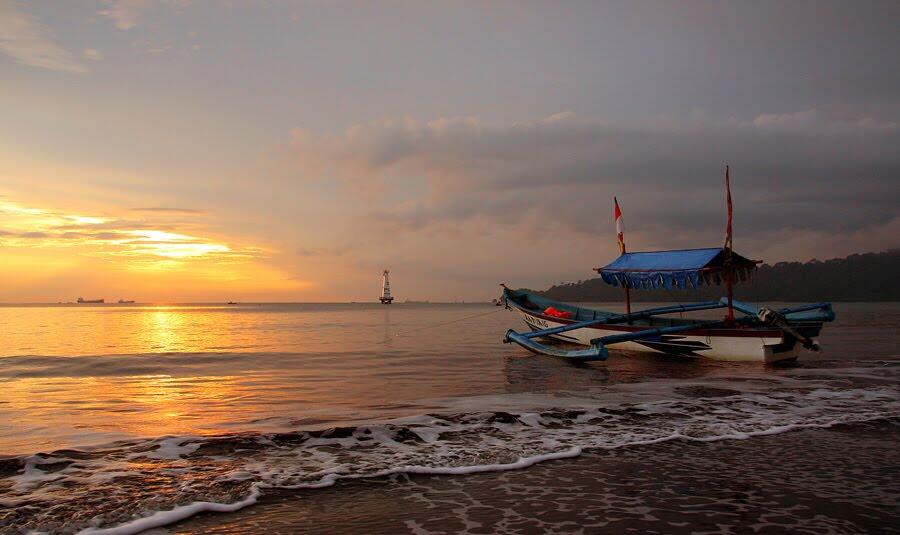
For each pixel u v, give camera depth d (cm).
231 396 1526
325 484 753
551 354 2359
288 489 732
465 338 4025
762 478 788
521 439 988
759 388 1558
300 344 3519
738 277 2300
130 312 15000
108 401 1456
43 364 2405
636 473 812
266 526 616
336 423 1120
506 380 1795
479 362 2350
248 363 2409
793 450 931
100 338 4272
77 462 830
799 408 1261
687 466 845
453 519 641
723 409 1248
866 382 1661
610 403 1330
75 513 634
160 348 3278
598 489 743
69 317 10062
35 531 587
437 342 3612
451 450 918
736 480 780
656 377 1825
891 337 3625
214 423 1144
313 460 859
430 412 1223
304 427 1083
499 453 902
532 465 848
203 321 8075
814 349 2083
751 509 673
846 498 710
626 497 714
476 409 1262
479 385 1688
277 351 2983
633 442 977
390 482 766
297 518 639
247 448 916
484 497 713
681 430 1062
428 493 726
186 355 2745
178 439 955
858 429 1075
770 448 944
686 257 2336
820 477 792
